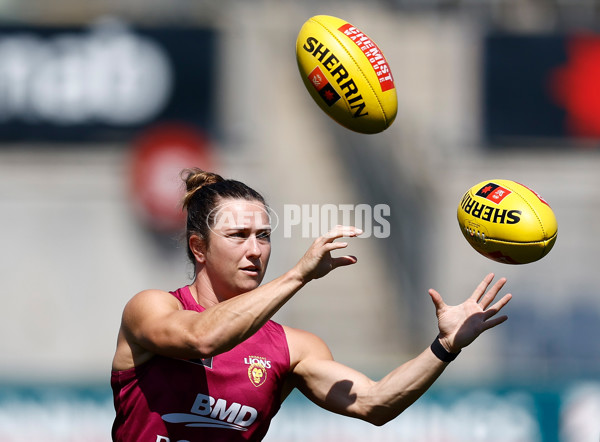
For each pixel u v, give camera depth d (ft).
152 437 36.88
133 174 140.15
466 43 144.05
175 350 34.88
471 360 130.41
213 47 143.43
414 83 145.07
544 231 38.50
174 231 139.03
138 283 138.72
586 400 91.25
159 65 142.31
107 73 141.90
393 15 146.82
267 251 38.40
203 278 38.70
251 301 33.65
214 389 37.09
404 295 136.87
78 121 141.49
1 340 136.15
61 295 138.10
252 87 144.46
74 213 139.74
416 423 90.17
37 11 143.02
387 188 141.49
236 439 37.63
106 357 136.77
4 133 140.87
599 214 137.39
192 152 140.67
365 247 138.72
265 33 146.30
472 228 39.86
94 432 91.20
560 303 133.39
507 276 135.33
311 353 40.14
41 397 91.45
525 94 141.79
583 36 141.18
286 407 88.69
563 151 140.77
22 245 138.92
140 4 145.48
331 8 147.54
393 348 133.08
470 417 90.53
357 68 41.37
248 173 141.38
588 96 140.67
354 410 39.24
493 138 142.10
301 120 145.28
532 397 91.04
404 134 144.46
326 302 136.36
